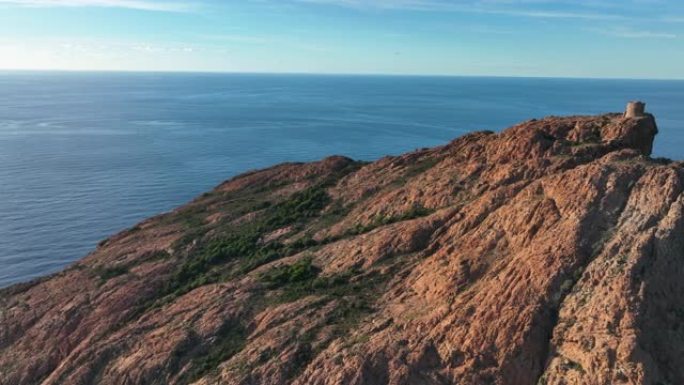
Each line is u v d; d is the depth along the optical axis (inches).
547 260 1465.3
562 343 1320.1
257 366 1557.6
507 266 1535.4
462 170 2287.2
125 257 2623.0
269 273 2085.4
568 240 1482.5
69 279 2468.0
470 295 1509.6
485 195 1911.9
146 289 2281.0
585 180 1601.9
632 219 1475.1
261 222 2699.3
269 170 3469.5
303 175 3250.5
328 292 1825.8
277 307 1809.8
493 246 1649.9
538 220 1601.9
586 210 1529.3
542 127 2206.0
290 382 1480.1
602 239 1472.7
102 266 2568.9
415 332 1477.6
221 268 2335.1
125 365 1770.4
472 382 1323.8
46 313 2234.3
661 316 1302.9
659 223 1433.3
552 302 1398.9
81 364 1856.5
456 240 1771.7
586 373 1232.2
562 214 1573.6
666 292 1333.7
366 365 1413.6
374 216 2327.8
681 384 1227.2
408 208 2260.1
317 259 2112.5
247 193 3257.9
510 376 1315.2
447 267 1654.8
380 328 1553.9
